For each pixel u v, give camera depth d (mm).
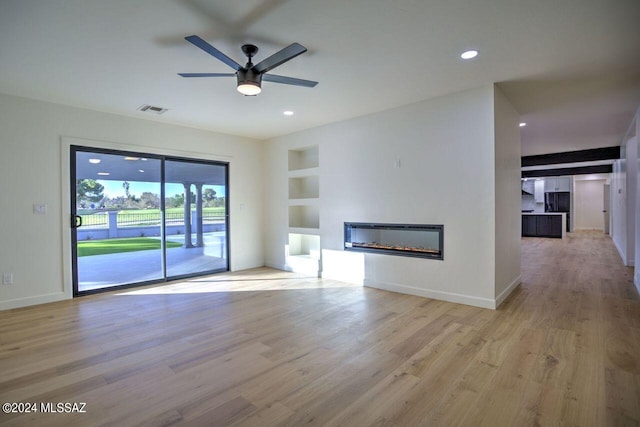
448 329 3084
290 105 4254
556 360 2449
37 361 2512
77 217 4320
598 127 5418
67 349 2721
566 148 7277
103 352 2666
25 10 2135
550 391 2051
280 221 6102
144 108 4328
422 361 2463
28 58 2850
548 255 7344
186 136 5324
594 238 10672
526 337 2879
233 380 2225
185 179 5406
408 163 4281
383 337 2916
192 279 5277
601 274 5371
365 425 1759
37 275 3992
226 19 2293
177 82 3436
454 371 2312
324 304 3912
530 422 1768
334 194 5141
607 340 2795
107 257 4664
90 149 4410
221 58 2420
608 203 12312
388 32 2492
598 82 3510
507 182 4102
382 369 2352
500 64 3068
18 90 3645
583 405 1904
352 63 3033
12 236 3826
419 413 1854
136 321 3377
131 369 2385
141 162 4910
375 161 4617
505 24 2383
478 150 3721
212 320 3396
